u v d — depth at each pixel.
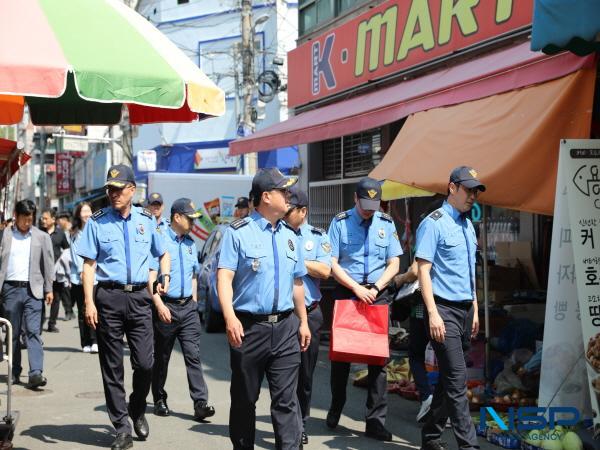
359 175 14.24
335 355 6.35
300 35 16.33
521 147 6.68
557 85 6.85
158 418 7.32
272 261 4.96
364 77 13.27
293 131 12.62
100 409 7.73
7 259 8.66
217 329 13.72
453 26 10.85
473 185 5.56
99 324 6.19
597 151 6.06
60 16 5.18
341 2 14.68
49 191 50.84
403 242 12.22
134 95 5.11
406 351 9.98
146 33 5.62
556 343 6.15
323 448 6.27
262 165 23.69
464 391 5.52
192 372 7.29
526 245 9.76
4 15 4.98
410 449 6.25
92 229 6.13
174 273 7.25
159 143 30.02
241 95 26.25
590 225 5.97
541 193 6.50
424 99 9.36
